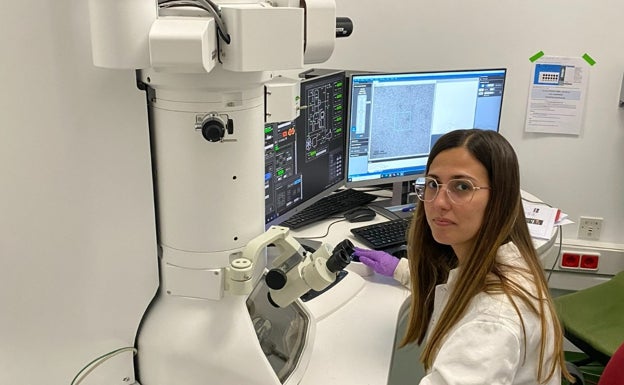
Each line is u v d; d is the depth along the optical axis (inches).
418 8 92.1
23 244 37.5
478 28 91.4
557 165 95.3
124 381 42.1
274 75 43.9
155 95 37.1
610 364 52.6
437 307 51.8
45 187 36.8
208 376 40.4
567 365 62.7
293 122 64.4
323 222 77.3
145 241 39.8
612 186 94.5
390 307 57.2
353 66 96.5
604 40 88.2
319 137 71.0
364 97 75.5
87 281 39.3
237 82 36.3
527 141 95.1
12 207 36.7
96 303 39.9
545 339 42.1
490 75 82.0
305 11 38.6
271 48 34.0
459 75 79.9
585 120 92.0
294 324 48.0
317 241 69.4
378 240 69.4
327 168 74.4
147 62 32.9
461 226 44.5
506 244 45.5
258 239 39.7
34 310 38.9
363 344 50.6
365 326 53.6
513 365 40.1
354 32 94.7
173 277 40.2
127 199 38.6
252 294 43.6
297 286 41.3
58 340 39.8
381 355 49.1
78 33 34.7
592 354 75.2
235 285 38.4
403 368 77.3
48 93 35.2
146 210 39.2
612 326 77.1
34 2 33.6
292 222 74.7
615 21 87.2
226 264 39.8
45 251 37.9
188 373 40.6
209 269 39.6
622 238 96.7
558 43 89.7
